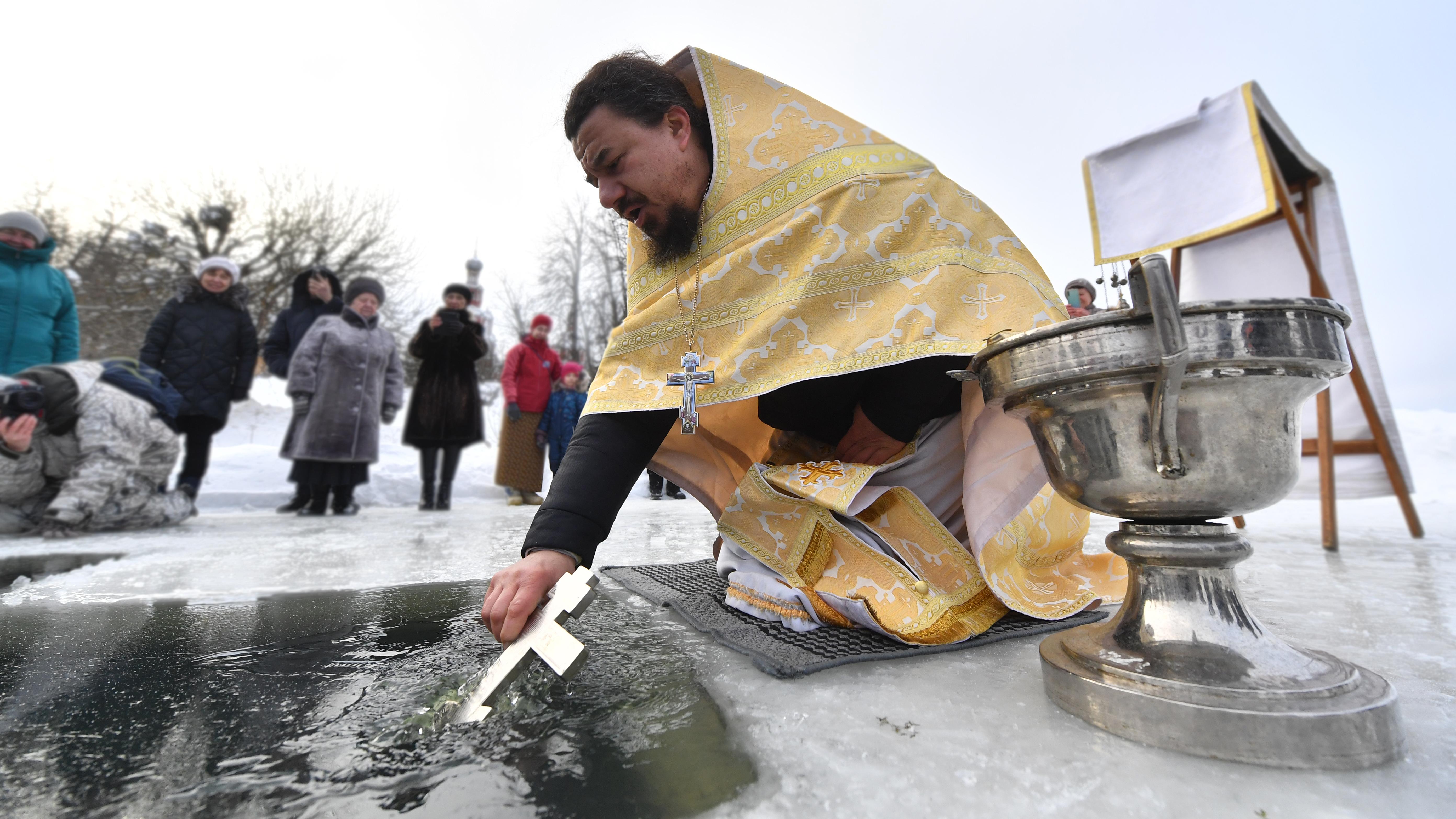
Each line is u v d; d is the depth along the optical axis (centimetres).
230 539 317
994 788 67
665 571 198
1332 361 74
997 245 137
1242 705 71
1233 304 71
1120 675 80
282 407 1444
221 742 79
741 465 167
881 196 138
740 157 146
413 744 79
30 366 398
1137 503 82
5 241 393
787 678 101
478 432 559
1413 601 151
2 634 134
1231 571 84
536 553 108
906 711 88
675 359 141
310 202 2061
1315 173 293
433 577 207
